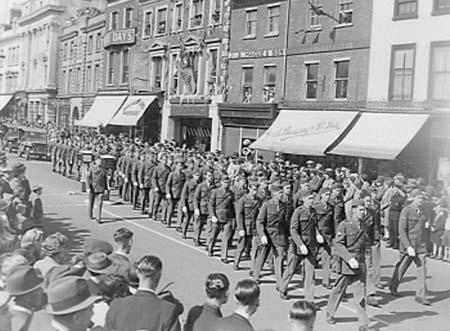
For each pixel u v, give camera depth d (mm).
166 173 19797
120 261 6777
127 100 43969
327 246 12609
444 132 22109
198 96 36406
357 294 9852
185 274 13125
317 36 27953
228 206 14484
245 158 27547
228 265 14266
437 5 22844
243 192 14352
